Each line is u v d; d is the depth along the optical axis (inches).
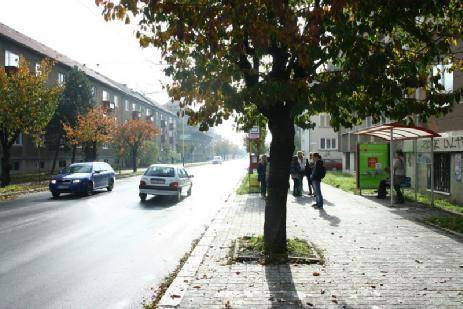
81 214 547.8
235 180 1336.1
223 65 273.6
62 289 241.6
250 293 217.3
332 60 272.1
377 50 239.6
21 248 347.3
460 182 608.7
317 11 217.0
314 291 220.1
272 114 300.2
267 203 299.6
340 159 2175.2
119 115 2289.6
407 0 222.5
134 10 241.1
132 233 418.0
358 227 413.1
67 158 1651.1
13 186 935.0
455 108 633.6
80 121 1326.3
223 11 221.5
